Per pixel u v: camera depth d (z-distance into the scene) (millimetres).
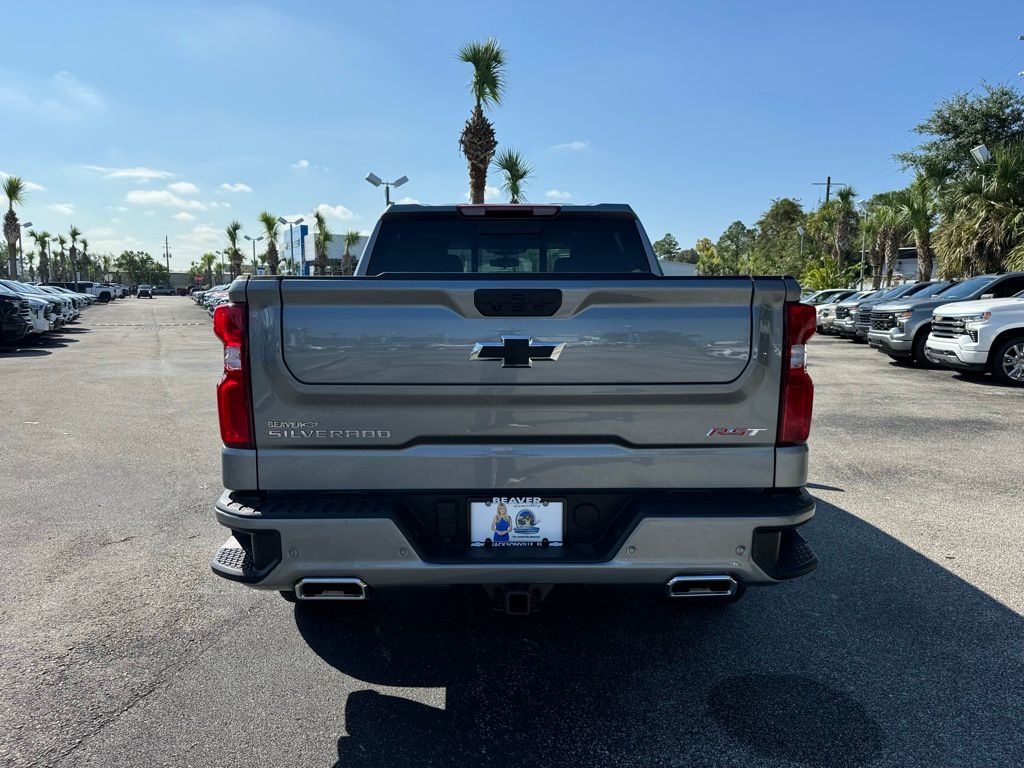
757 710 2748
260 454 2658
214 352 17688
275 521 2568
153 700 2822
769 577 2686
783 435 2689
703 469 2688
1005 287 13047
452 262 4008
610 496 2721
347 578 2617
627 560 2625
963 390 11047
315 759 2461
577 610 3646
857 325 18781
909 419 8695
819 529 4797
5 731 2609
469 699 2840
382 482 2668
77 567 4160
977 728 2621
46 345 19531
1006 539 4609
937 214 29031
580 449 2682
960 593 3801
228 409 2645
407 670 3066
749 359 2639
